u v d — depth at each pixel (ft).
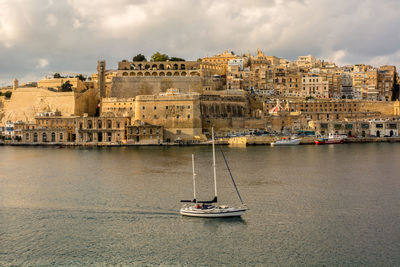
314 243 176.86
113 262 162.91
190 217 210.79
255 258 164.25
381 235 184.96
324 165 378.32
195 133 653.30
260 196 250.57
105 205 233.55
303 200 241.14
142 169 360.48
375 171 342.23
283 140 620.08
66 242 181.47
